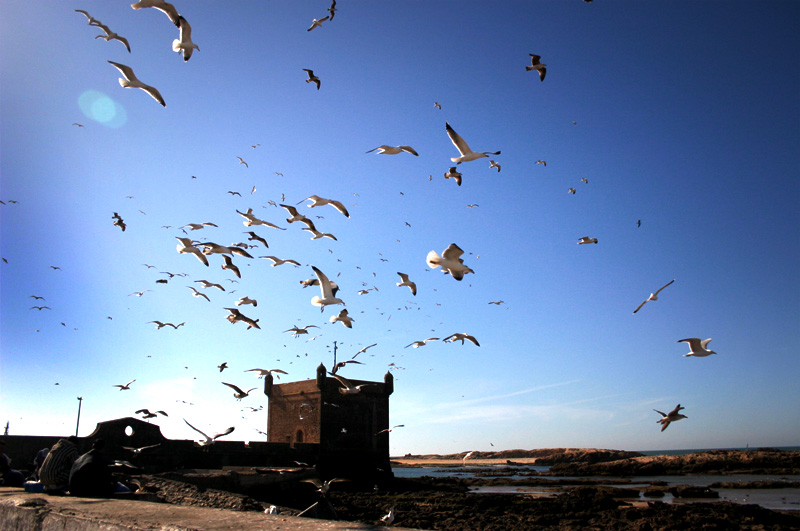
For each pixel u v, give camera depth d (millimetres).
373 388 64938
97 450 11742
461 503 44594
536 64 19469
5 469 15148
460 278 14484
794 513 41719
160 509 7609
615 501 48250
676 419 15219
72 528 6988
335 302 16125
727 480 85812
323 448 58875
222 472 39031
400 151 17594
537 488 73562
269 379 68625
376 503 43906
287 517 6750
